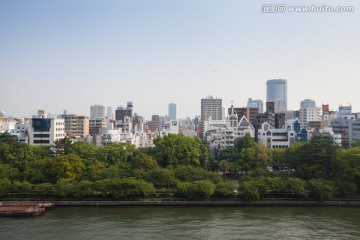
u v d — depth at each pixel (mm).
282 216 127938
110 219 123438
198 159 194625
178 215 129000
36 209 128625
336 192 149625
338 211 135375
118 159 184625
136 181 144500
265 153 195250
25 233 107875
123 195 142250
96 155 184000
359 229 112750
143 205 142875
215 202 144000
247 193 142375
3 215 125188
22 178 155250
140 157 172750
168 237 105188
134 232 109438
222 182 150750
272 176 160750
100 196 146500
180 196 146250
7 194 143750
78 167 158750
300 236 106188
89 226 115250
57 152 196000
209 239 103500
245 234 107875
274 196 147625
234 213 132125
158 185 160750
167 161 187875
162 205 143250
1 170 157250
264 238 104500
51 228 112812
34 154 186000
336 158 156125
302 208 140125
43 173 159000
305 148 172125
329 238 104562
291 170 185875
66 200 143375
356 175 148375
